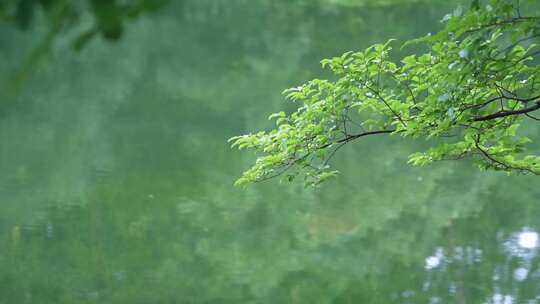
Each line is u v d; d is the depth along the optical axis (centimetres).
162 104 2584
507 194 1645
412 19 3512
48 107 2553
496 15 469
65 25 104
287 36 3519
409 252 1372
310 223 1532
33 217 1544
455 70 498
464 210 1569
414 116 627
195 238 1446
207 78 2908
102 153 2036
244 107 2486
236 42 3506
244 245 1405
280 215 1562
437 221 1517
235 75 2930
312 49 3241
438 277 1259
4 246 1380
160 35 3716
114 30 106
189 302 1170
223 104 2536
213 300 1178
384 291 1195
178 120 2369
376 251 1371
